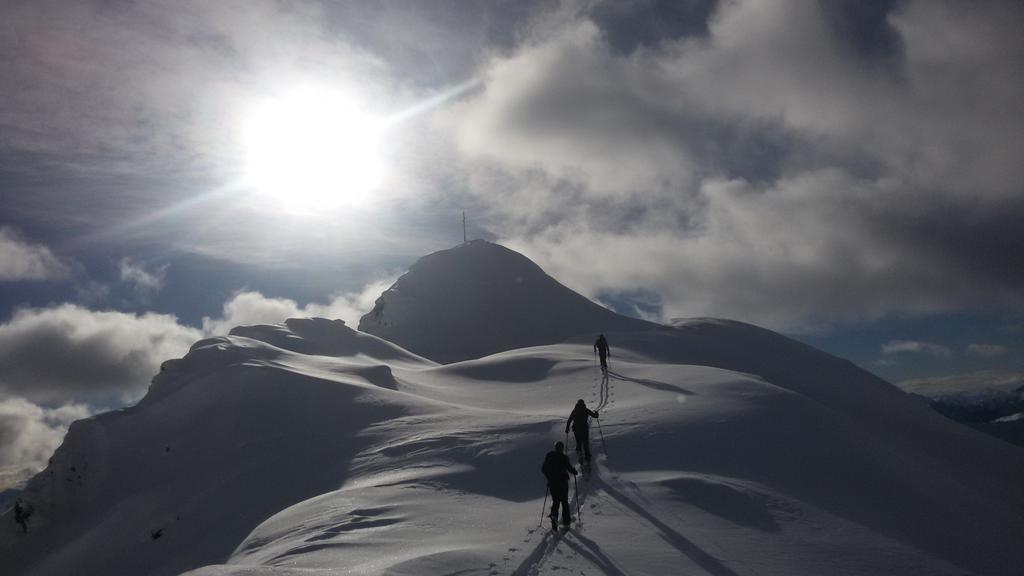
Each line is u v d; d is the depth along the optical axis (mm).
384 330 117375
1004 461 39969
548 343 110250
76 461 37469
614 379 37938
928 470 25406
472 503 18141
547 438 23328
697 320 97875
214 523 26031
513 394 39219
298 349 57906
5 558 34062
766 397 27062
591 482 18422
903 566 14195
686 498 16906
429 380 46969
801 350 87375
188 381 42531
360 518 16312
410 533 14727
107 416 41062
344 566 11844
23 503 36500
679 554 12758
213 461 32594
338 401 34406
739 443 21656
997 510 22422
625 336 73688
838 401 54594
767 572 12562
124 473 36344
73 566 29250
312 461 27641
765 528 15391
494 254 135250
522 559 11914
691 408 25297
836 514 17125
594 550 12594
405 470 22422
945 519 18922
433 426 28172
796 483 19328
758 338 89812
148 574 24594
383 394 35000
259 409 35469
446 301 122750
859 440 23938
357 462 25312
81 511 35250
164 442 37188
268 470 28484
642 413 25141
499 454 22297
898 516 18344
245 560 14930
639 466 19938
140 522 30375
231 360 44719
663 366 42906
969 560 16438
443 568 11062
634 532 14031
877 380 80438
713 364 63969
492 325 116938
